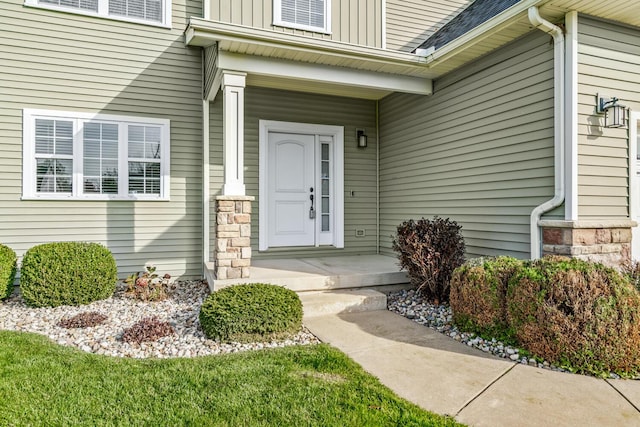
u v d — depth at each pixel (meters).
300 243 6.96
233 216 4.71
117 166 5.68
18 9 5.19
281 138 6.87
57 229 5.39
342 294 4.81
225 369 2.85
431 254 4.59
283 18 6.11
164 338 3.53
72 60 5.44
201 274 6.11
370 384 2.66
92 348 3.33
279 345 3.45
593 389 2.65
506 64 4.68
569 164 3.94
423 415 2.29
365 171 7.37
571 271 3.12
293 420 2.22
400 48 6.93
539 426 2.20
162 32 5.87
